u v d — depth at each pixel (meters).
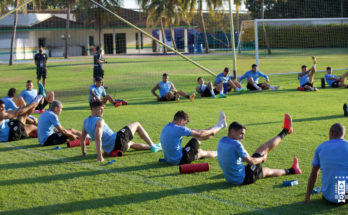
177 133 6.07
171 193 5.02
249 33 41.66
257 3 55.47
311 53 37.09
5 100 9.30
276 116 9.88
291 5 49.91
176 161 6.17
